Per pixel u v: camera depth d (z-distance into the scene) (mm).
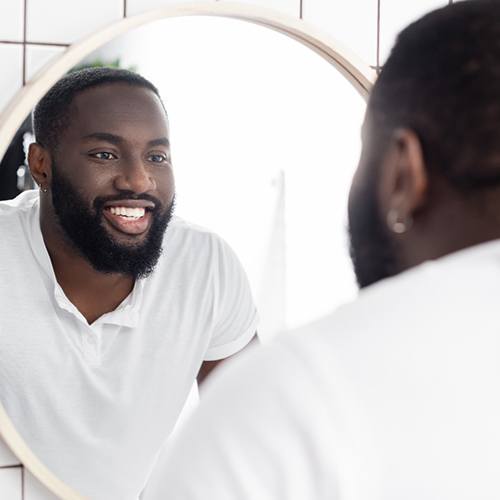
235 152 1087
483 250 471
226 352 1104
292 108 1116
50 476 1026
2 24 1019
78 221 1022
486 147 469
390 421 422
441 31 497
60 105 1005
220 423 437
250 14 1078
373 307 458
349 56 1136
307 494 416
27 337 1014
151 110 1042
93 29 1053
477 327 445
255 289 1114
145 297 1055
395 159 500
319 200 1138
